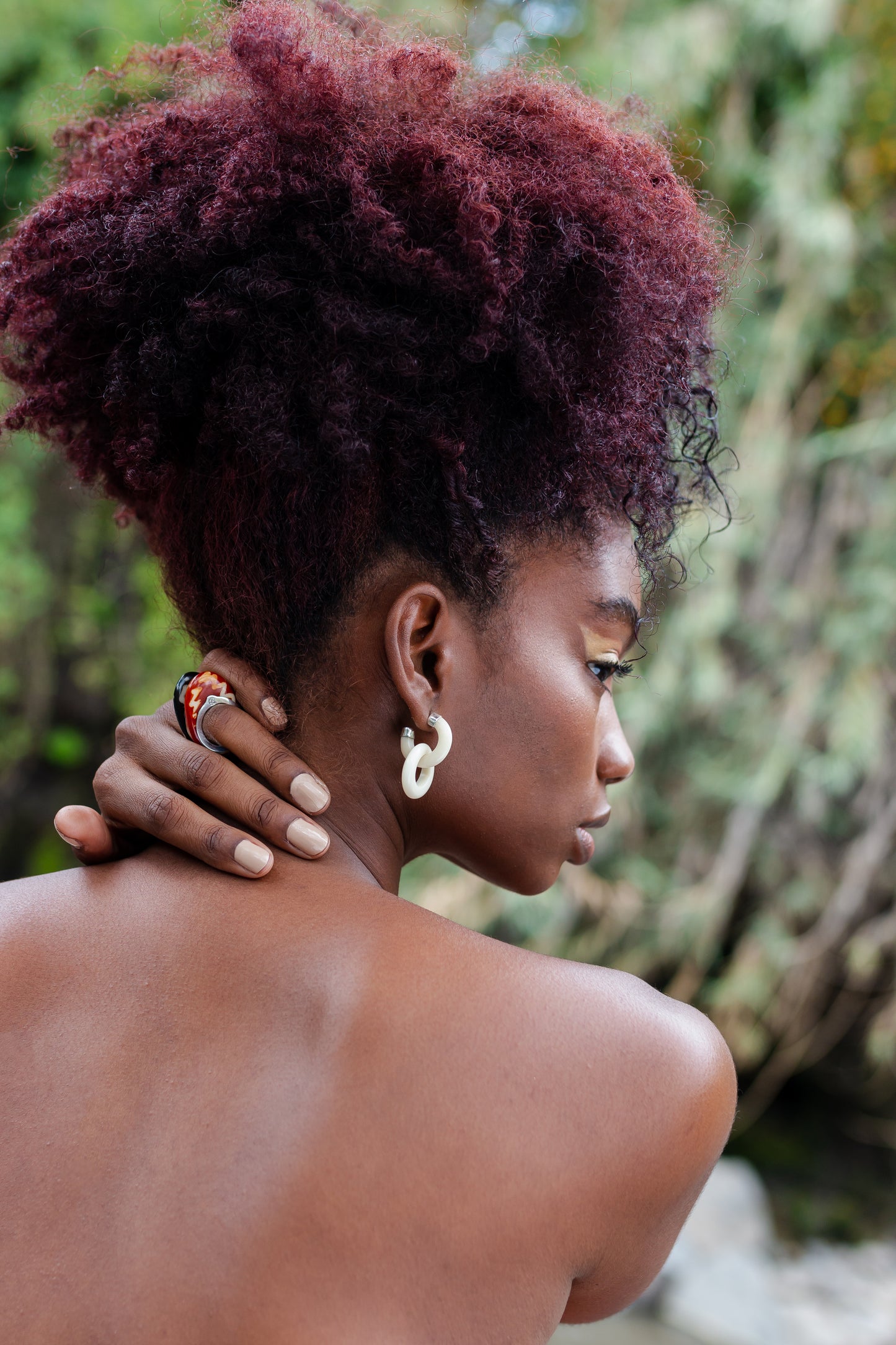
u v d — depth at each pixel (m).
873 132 3.81
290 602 0.84
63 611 5.07
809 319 3.81
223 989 0.74
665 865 4.19
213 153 0.87
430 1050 0.69
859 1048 4.64
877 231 3.88
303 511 0.83
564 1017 0.71
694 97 3.73
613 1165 0.68
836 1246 4.04
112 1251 0.67
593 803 0.91
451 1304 0.66
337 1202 0.66
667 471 1.00
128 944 0.77
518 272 0.81
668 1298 3.27
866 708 3.88
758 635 4.02
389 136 0.84
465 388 0.83
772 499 3.81
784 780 4.10
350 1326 0.64
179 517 0.91
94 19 4.02
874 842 4.02
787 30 3.65
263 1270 0.65
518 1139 0.68
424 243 0.82
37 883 0.84
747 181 3.84
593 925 4.31
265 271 0.81
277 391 0.81
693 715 4.06
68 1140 0.71
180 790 0.85
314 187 0.82
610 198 0.86
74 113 1.10
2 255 1.01
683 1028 0.73
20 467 4.57
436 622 0.83
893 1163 4.57
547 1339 0.68
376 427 0.82
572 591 0.86
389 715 0.85
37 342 0.98
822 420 4.08
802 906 4.22
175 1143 0.69
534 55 1.09
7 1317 0.66
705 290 0.99
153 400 0.87
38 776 5.50
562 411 0.84
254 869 0.78
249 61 0.84
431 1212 0.66
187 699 0.85
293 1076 0.70
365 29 1.01
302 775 0.81
